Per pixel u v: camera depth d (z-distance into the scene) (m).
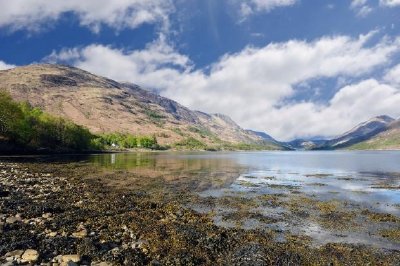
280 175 72.44
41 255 16.78
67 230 21.86
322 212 32.69
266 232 25.16
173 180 57.12
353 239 24.00
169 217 28.27
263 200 38.94
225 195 42.34
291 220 29.30
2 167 63.03
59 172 62.31
